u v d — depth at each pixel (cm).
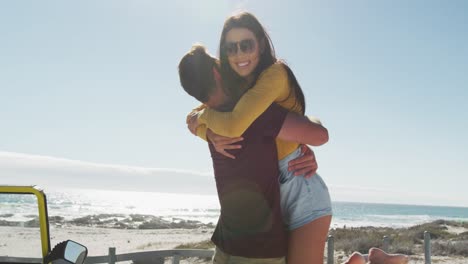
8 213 288
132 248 2859
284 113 264
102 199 19812
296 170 272
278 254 267
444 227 4891
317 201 273
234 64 267
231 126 252
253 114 250
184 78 272
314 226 270
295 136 263
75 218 5847
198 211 12588
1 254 287
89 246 2928
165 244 3086
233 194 269
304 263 271
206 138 282
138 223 5688
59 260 257
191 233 4347
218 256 288
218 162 277
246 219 267
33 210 288
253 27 264
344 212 15012
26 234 288
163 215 9381
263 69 271
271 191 266
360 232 3462
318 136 266
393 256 306
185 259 1802
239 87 272
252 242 265
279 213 270
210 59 273
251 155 262
